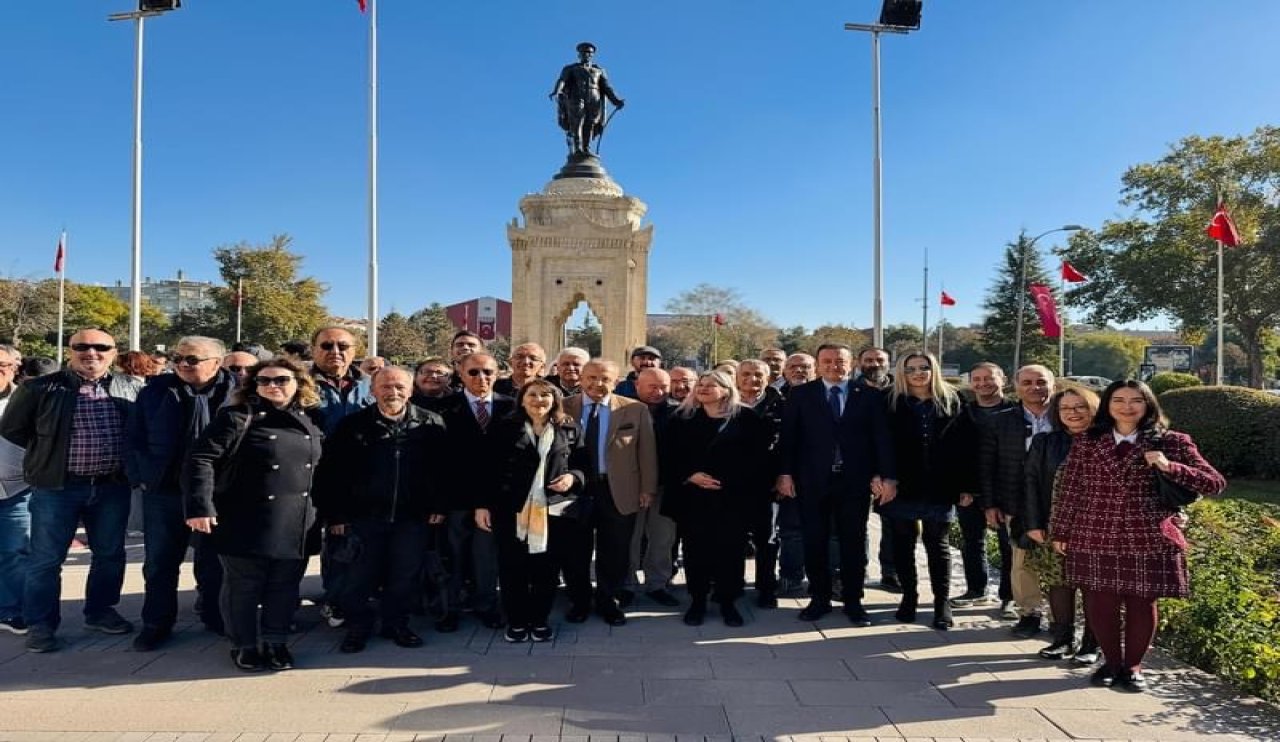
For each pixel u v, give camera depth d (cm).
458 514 594
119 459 547
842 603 663
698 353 6581
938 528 589
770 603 645
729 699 440
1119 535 457
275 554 475
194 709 420
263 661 484
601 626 584
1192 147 3381
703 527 592
